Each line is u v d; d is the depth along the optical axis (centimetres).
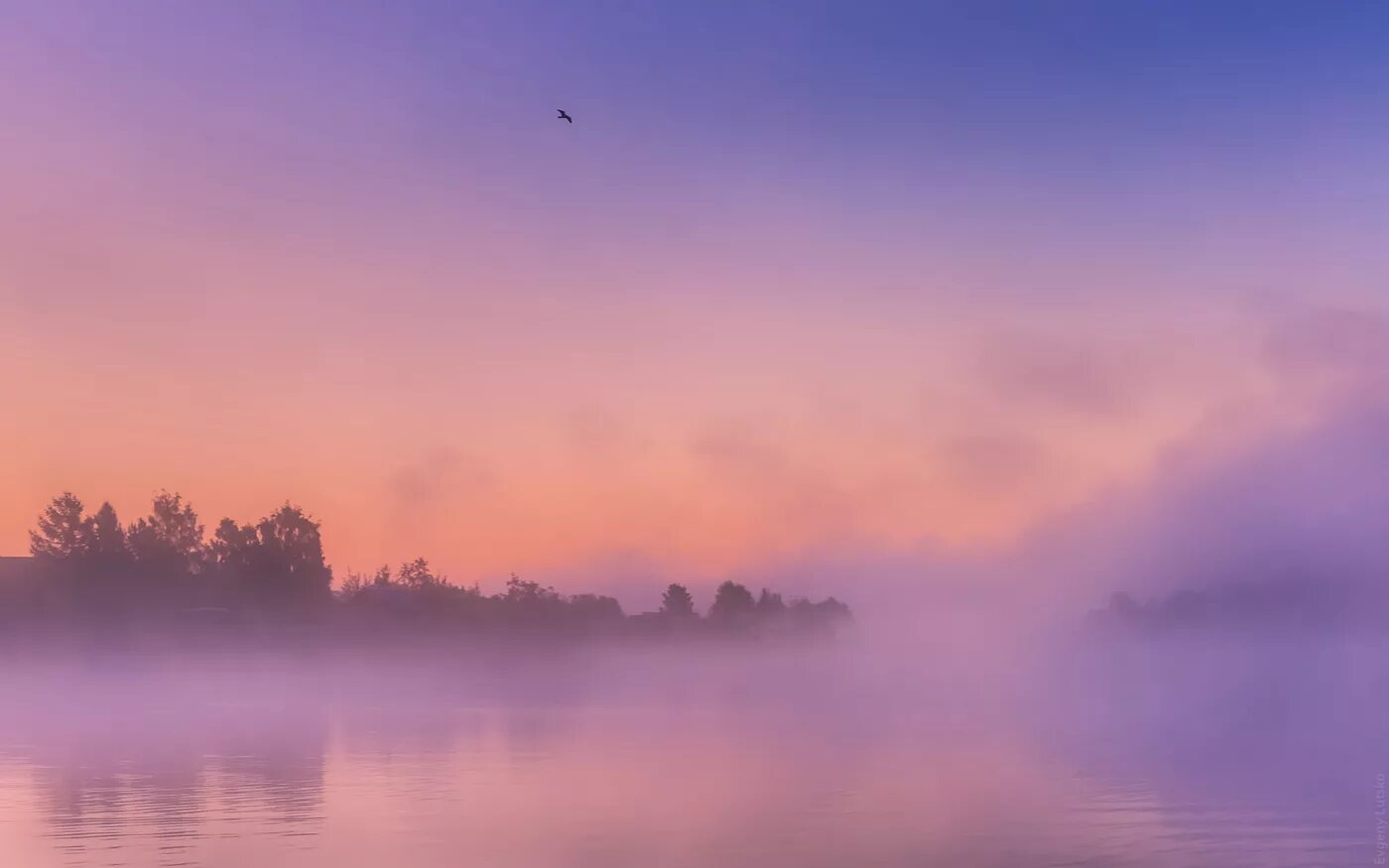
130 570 16550
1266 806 3344
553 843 2803
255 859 2625
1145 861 2566
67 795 3791
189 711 9706
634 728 6769
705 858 2617
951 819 3131
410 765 4669
